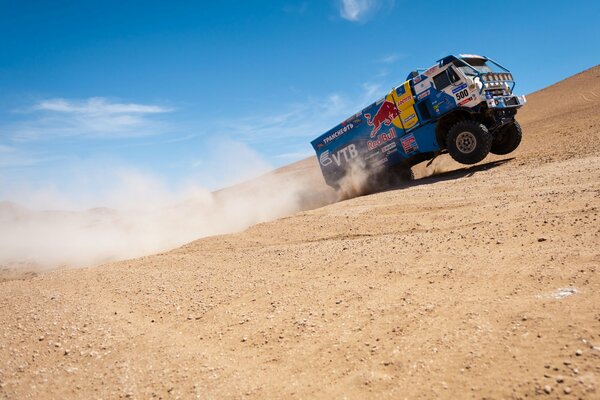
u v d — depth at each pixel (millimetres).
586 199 6281
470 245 5297
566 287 3477
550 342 2725
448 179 12336
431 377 2680
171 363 3553
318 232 8656
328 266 5703
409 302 3939
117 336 4297
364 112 15227
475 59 13312
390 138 14750
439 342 3078
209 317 4574
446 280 4297
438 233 6371
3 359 4121
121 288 6285
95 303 5594
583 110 22688
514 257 4492
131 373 3469
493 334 3000
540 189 7969
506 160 13719
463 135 12758
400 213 8766
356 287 4641
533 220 5812
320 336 3637
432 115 13570
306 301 4523
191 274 6652
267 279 5633
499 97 12766
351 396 2680
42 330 4750
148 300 5469
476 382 2520
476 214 7086
